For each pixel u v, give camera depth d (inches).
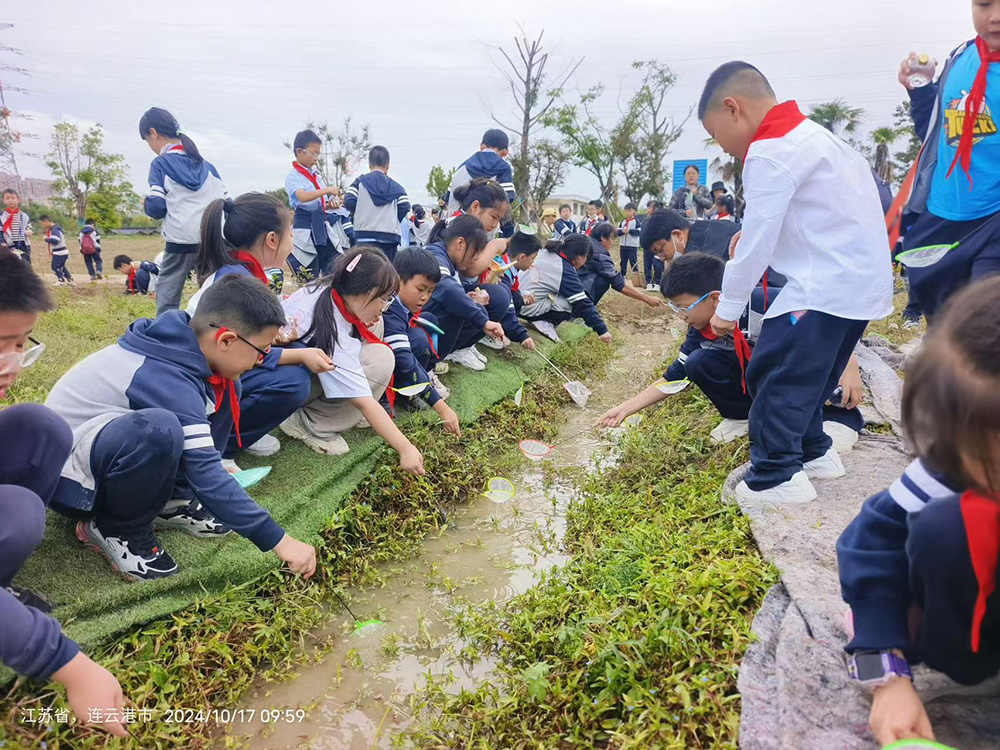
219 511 93.8
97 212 1514.5
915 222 136.9
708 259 137.8
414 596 115.6
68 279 509.0
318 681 95.4
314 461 138.0
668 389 145.9
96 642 86.7
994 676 65.9
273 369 127.0
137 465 88.7
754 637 81.7
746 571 94.0
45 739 74.2
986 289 45.8
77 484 91.0
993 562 53.8
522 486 158.9
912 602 62.0
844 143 109.3
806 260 107.6
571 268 268.4
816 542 100.7
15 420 82.6
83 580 94.6
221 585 103.9
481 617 105.3
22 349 78.5
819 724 67.9
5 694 77.9
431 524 138.3
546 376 230.5
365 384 132.0
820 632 79.8
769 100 109.0
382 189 282.2
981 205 122.9
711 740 72.2
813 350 106.5
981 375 43.0
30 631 66.1
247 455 136.2
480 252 199.3
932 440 47.6
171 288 219.0
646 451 152.7
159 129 206.8
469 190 219.5
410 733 85.7
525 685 87.8
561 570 117.4
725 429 150.6
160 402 94.8
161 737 79.6
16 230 493.0
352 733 86.6
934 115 130.0
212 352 100.6
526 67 922.1
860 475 124.2
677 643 82.7
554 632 94.7
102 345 220.5
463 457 159.5
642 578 101.5
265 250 133.6
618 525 126.8
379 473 141.2
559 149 978.1
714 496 122.4
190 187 209.3
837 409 140.9
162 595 97.0
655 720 73.8
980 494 49.3
